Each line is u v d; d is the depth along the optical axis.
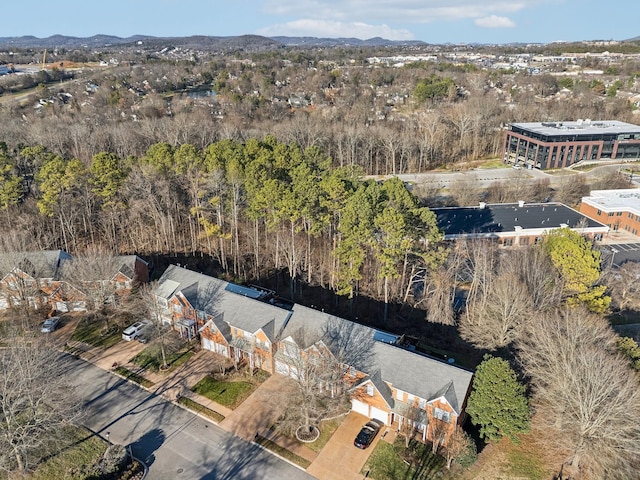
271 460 42.56
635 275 68.94
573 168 136.50
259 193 68.75
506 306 51.41
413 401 44.53
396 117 168.25
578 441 40.47
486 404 41.34
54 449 43.50
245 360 56.62
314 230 66.81
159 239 83.62
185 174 82.12
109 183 76.69
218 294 59.25
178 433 45.72
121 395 50.88
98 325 64.25
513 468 41.31
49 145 115.50
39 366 45.47
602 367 40.62
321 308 67.19
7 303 67.31
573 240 60.97
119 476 40.62
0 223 79.44
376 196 61.72
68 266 65.81
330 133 138.38
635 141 139.75
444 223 90.75
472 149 156.75
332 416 47.69
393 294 66.19
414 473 41.00
